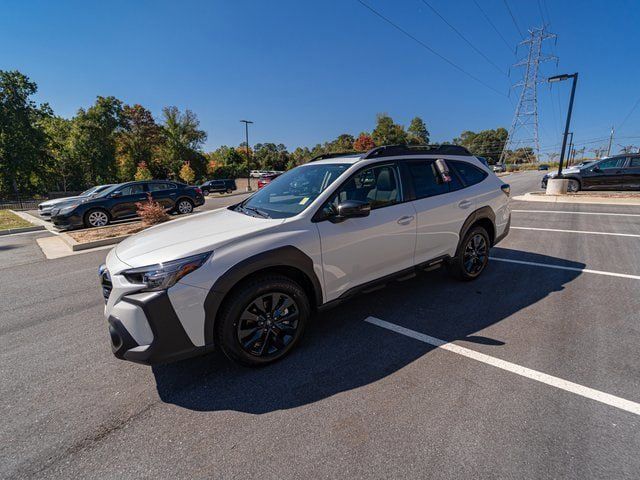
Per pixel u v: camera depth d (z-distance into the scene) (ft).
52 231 38.65
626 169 42.63
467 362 9.04
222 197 100.12
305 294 9.66
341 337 10.55
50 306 14.43
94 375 9.23
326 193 10.11
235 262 8.25
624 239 21.75
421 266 12.46
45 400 8.23
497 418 7.00
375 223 10.74
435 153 13.71
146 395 8.28
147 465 6.23
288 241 9.02
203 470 6.06
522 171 224.74
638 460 5.92
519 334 10.38
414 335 10.54
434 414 7.18
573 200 40.29
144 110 208.03
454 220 13.24
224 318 8.34
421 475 5.75
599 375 8.32
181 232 9.57
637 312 11.62
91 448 6.69
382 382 8.34
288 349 9.52
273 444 6.58
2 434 7.13
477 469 5.82
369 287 11.00
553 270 16.20
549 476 5.65
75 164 152.66
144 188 41.16
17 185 133.49
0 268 21.31
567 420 6.89
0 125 124.88
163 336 7.61
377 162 11.53
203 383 8.65
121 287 7.82
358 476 5.79
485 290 13.96
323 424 7.05
